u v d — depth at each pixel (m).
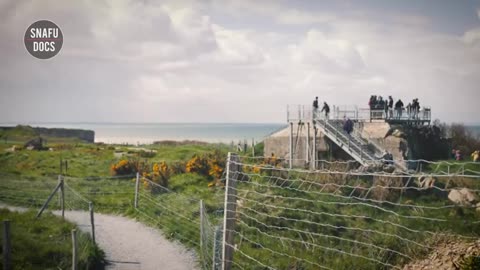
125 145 54.22
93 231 17.36
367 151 32.34
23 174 32.09
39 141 47.28
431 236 18.78
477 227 19.16
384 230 19.95
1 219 18.58
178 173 30.55
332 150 34.88
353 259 17.08
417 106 40.44
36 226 18.06
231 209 9.75
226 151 38.53
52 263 14.40
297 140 36.19
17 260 13.81
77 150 43.62
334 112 36.00
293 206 21.45
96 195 26.62
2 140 53.09
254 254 16.86
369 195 23.75
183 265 15.95
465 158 40.62
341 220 21.00
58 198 25.48
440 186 24.16
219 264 13.45
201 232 16.86
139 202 24.73
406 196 23.78
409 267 16.50
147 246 18.12
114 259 16.55
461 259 15.30
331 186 24.39
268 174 25.78
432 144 40.47
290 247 17.81
